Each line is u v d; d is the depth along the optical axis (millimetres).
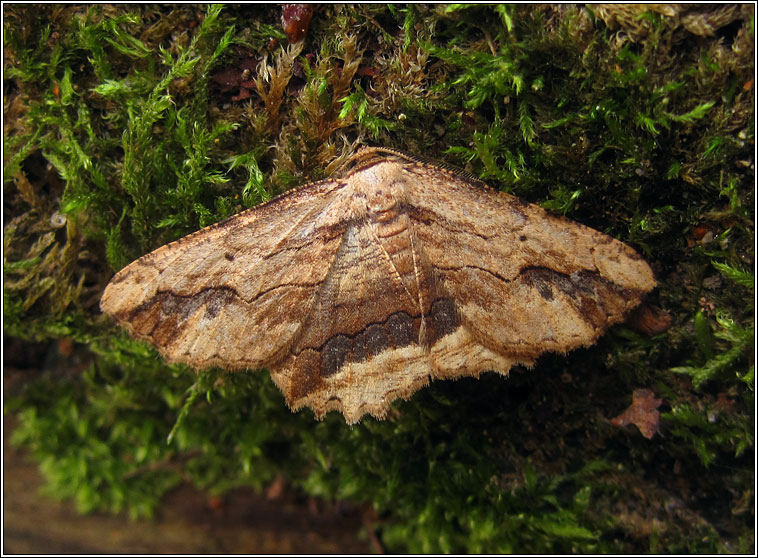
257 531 74
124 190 61
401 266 56
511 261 54
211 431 71
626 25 53
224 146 60
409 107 57
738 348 55
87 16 57
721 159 54
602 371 61
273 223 55
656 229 56
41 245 65
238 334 54
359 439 66
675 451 60
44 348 73
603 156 56
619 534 63
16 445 75
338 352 56
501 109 57
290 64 56
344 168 57
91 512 75
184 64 56
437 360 55
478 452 64
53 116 60
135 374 69
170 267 53
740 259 56
